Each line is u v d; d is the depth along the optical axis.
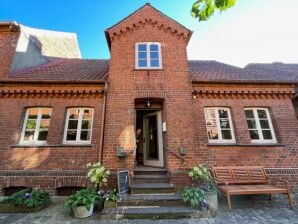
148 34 9.13
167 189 6.45
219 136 8.16
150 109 8.54
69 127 8.03
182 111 7.82
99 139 7.62
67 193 7.27
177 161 7.19
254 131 8.34
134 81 8.15
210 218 5.18
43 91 8.06
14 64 9.07
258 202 6.56
